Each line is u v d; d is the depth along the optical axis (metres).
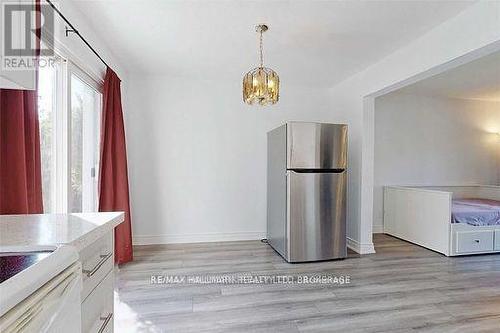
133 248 3.60
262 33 2.55
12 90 1.41
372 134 3.56
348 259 3.28
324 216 3.20
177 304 2.16
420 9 2.14
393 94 4.70
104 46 2.77
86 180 2.66
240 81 3.98
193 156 3.91
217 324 1.90
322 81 3.97
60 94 2.06
